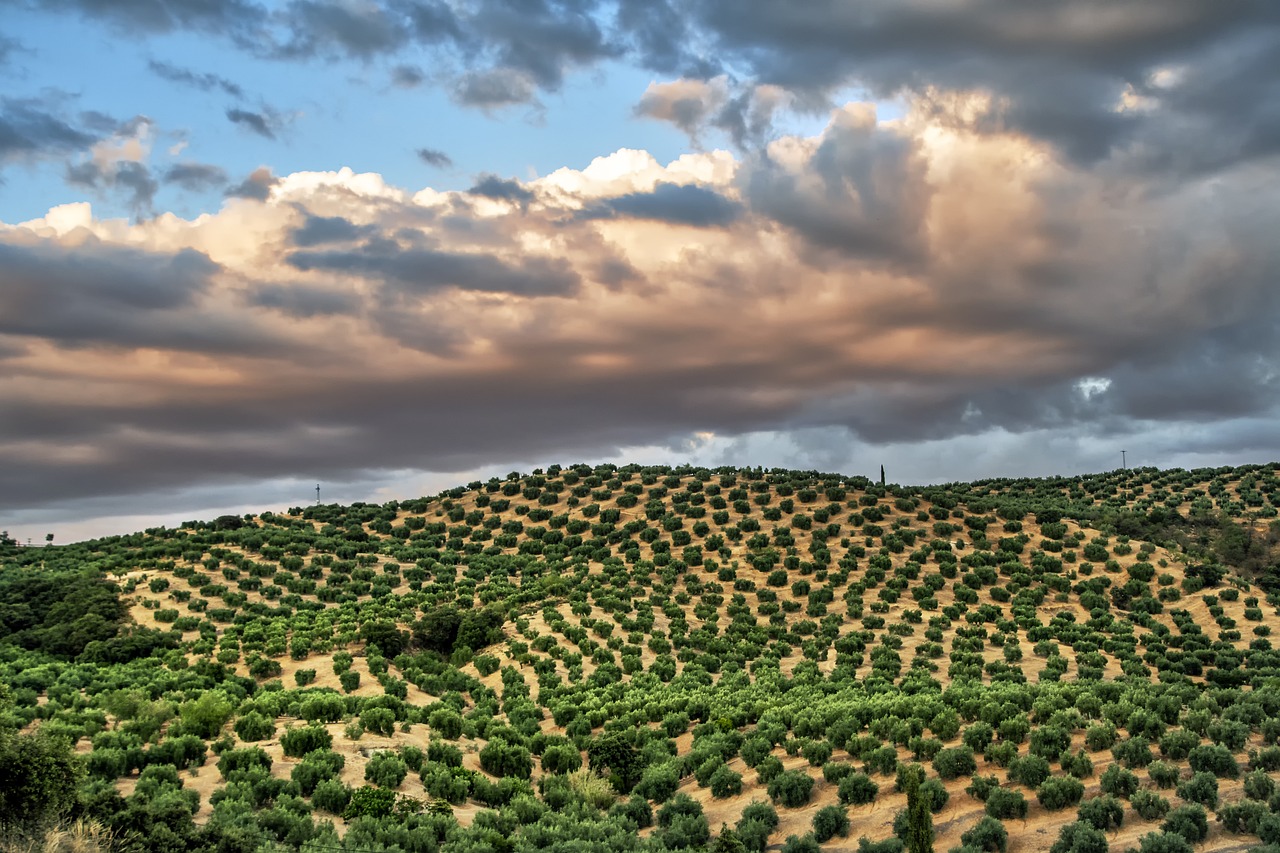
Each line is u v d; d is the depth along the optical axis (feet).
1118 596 296.71
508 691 219.61
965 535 350.64
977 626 271.28
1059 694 161.99
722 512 377.30
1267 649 248.93
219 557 341.62
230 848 102.22
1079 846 104.01
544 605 292.61
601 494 425.28
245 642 252.21
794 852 115.65
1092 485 500.33
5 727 106.83
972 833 111.04
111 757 142.20
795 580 317.01
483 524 419.95
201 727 169.27
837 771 137.08
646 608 286.66
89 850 94.58
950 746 142.72
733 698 197.67
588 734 187.42
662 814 134.62
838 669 226.17
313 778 136.36
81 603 280.31
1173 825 106.01
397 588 329.93
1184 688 160.76
